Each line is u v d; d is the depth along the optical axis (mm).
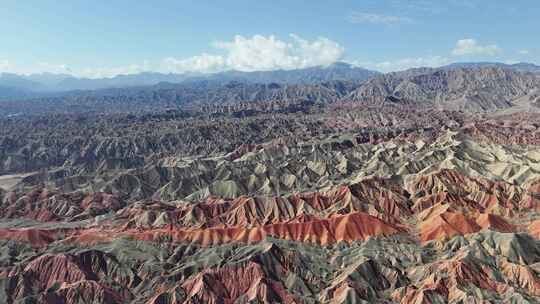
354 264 125500
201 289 115500
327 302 113062
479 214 155750
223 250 133875
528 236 135000
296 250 131500
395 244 138625
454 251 133375
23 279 120375
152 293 119688
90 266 126812
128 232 149750
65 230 155250
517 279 116562
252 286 117750
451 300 107875
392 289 118062
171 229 151375
